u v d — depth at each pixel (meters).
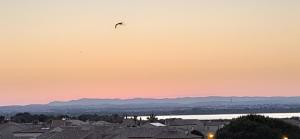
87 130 171.50
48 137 166.75
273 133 165.62
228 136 167.38
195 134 179.50
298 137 176.25
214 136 173.38
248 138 165.12
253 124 167.25
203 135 185.75
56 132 170.75
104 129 179.88
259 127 166.25
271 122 176.50
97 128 183.12
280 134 166.50
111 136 163.25
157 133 159.62
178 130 167.25
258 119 176.62
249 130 166.50
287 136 172.88
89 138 162.75
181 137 156.75
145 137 158.25
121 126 187.25
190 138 159.12
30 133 195.88
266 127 166.75
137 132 161.62
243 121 169.62
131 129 164.38
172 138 156.12
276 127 175.50
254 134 164.88
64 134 165.12
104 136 164.88
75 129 171.50
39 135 180.12
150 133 160.25
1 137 171.50
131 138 159.12
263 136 165.00
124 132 163.38
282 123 177.50
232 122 172.00
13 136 176.12
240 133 166.00
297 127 181.50
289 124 180.25
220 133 170.75
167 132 159.50
